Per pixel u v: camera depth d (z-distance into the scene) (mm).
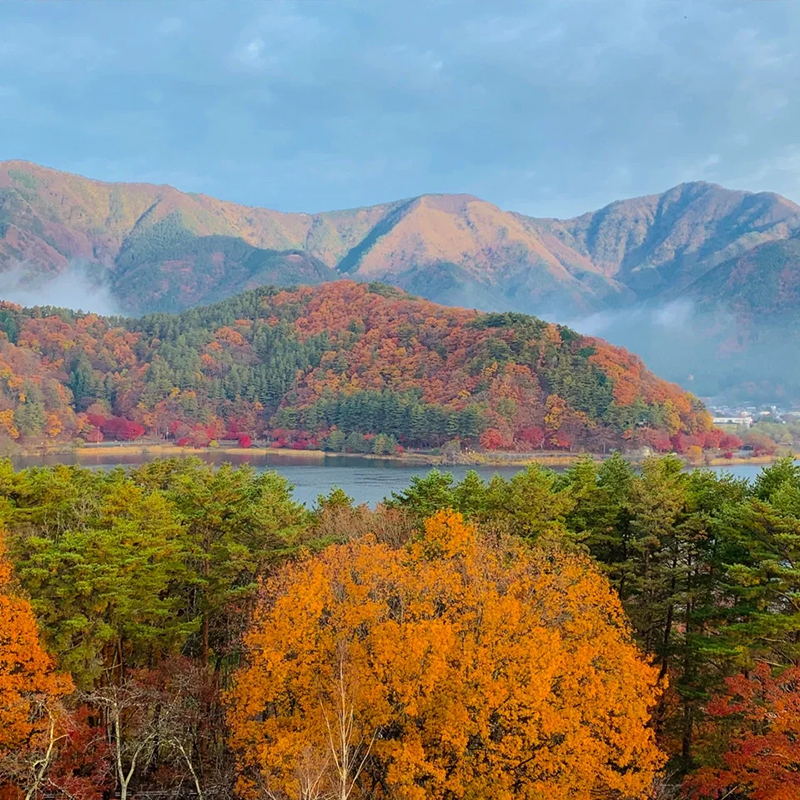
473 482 46438
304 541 42562
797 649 28594
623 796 26141
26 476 42469
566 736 23219
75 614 30938
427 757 23734
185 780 28312
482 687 22953
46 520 38625
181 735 27016
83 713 28453
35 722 24531
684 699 33656
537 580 28219
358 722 23500
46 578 31406
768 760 24484
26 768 23859
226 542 38844
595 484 43000
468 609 25922
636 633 36156
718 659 32969
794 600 28625
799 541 29016
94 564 30719
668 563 37406
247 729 24938
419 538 37469
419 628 23672
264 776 24266
